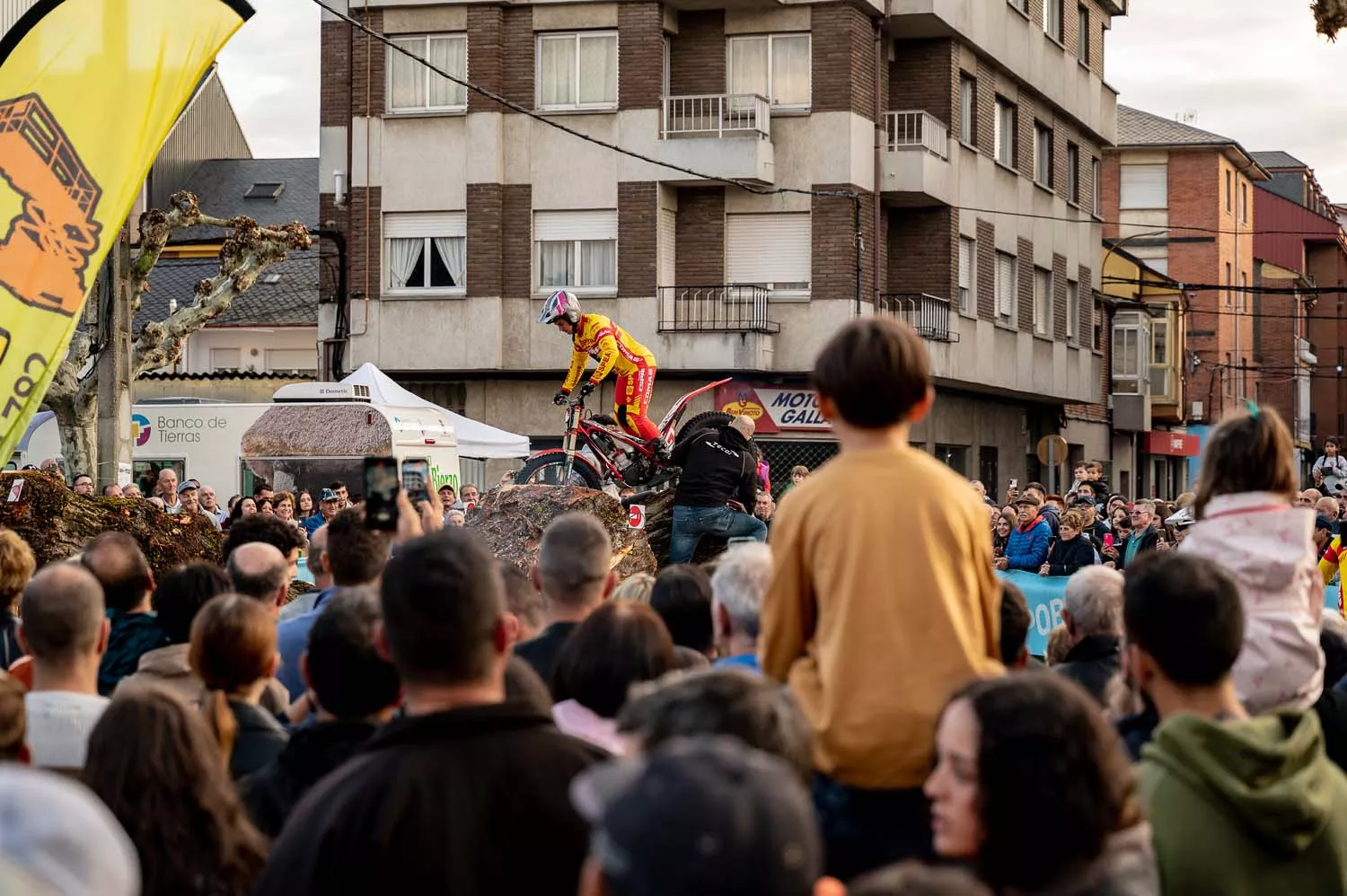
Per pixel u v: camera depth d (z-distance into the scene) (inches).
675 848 86.4
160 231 968.3
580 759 158.6
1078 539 662.5
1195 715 173.5
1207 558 190.1
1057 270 1838.1
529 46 1406.3
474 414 1434.5
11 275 473.4
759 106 1385.3
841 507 171.8
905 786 167.6
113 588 293.1
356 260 1430.9
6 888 84.3
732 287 1401.3
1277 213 3486.7
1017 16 1675.7
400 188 1423.5
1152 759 175.2
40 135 482.9
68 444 839.7
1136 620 182.7
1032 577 579.8
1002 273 1683.1
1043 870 128.2
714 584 220.1
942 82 1517.0
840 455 178.5
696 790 87.9
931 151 1469.0
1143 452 2340.1
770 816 87.9
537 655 242.1
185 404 1164.5
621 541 546.6
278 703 262.7
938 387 1568.7
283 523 360.5
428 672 161.2
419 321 1419.8
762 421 1406.3
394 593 161.3
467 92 1412.4
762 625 179.5
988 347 1614.2
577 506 538.9
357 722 203.3
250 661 223.5
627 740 134.0
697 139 1382.9
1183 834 169.3
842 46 1397.6
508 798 153.6
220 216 2084.2
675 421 687.7
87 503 485.7
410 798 152.3
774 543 178.2
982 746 130.1
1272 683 212.1
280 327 1840.6
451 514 572.7
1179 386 2433.6
